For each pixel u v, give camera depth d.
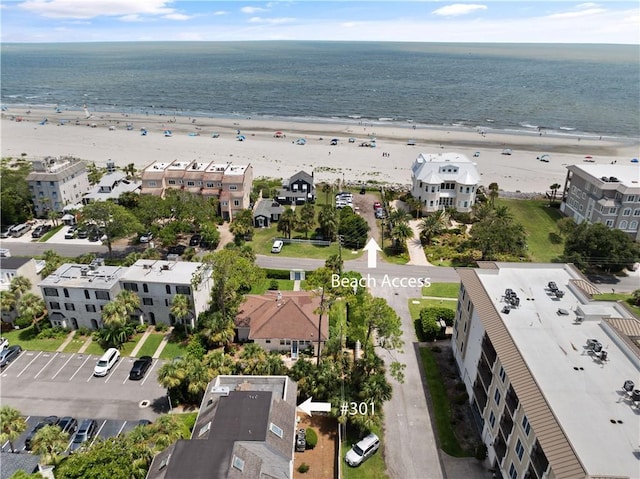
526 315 53.06
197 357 63.97
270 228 115.25
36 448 45.34
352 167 168.25
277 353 66.88
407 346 70.50
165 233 97.44
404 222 109.56
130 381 63.38
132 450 43.31
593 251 92.06
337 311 77.12
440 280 90.56
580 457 34.38
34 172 120.00
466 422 56.31
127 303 69.81
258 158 177.88
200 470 37.47
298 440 52.00
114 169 156.50
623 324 50.34
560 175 161.75
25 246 104.06
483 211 108.38
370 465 50.31
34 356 68.44
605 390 41.62
